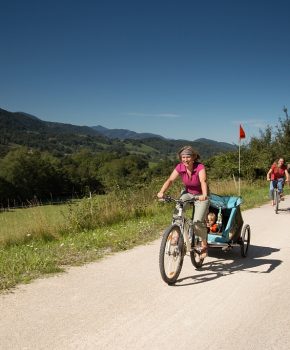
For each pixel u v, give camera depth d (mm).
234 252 7883
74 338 3885
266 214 13344
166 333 4070
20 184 77438
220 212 7234
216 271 6438
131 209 12602
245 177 25703
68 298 4961
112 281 5715
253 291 5469
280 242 8875
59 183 84500
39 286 5395
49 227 10250
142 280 5797
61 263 6605
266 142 29422
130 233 9289
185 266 6672
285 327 4301
